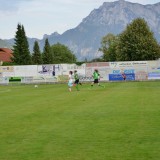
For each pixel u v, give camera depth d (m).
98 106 22.64
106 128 14.64
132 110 20.08
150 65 60.00
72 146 11.70
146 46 95.00
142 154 10.53
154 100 25.58
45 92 39.25
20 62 107.25
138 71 60.28
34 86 56.47
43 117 18.28
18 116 19.00
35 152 11.09
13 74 64.12
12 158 10.49
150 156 10.32
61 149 11.36
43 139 12.83
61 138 12.91
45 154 10.83
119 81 60.94
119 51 98.31
